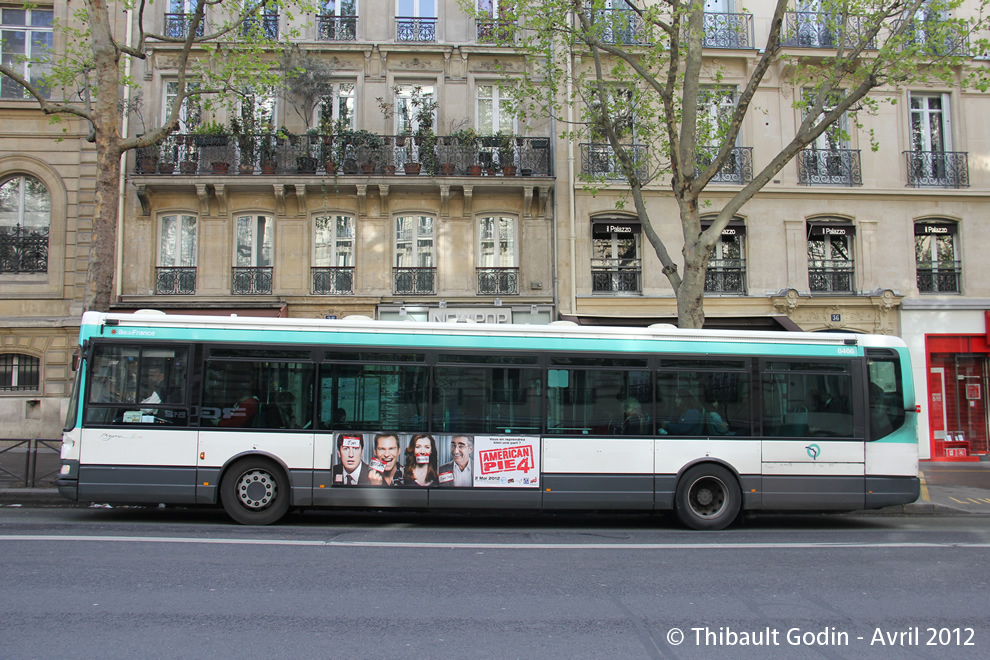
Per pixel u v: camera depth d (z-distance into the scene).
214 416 9.43
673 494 9.71
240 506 9.39
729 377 10.02
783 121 19.62
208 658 4.38
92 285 11.55
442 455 9.54
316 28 19.42
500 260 19.34
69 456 9.30
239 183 18.30
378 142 18.58
